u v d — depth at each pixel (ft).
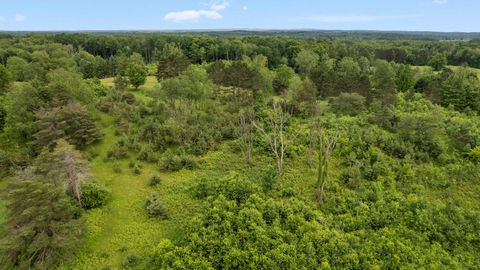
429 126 123.13
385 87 176.65
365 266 68.23
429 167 106.93
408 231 78.33
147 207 86.79
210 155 120.16
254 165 112.57
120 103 152.05
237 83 175.01
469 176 105.29
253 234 71.41
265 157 116.88
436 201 94.53
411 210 85.51
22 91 124.67
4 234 73.05
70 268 67.72
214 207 78.74
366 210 85.76
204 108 156.76
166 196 95.20
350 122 141.59
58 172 78.38
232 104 160.97
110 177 105.70
